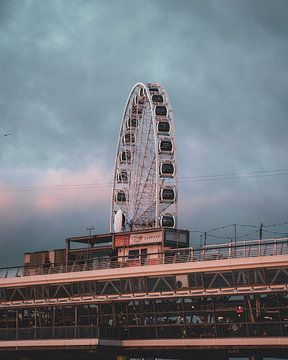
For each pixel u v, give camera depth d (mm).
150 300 98312
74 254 114750
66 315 106562
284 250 88688
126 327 100750
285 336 89188
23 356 108625
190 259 96375
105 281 101375
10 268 114750
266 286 89188
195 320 95688
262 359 101688
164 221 121625
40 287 107500
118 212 125250
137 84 133125
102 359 110812
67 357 111188
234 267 90812
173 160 125438
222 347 92938
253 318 91312
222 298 93625
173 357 107812
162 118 126500
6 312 112875
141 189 127438
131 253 109250
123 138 133750
